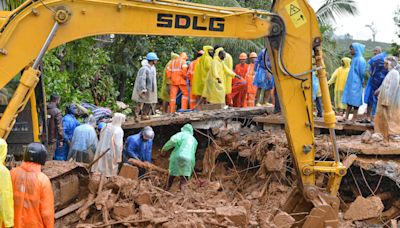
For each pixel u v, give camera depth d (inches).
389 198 387.9
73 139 408.5
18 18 247.0
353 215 359.9
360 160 381.1
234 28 277.4
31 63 253.1
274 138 446.6
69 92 568.7
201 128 507.5
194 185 438.9
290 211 319.0
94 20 256.2
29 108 334.0
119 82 771.4
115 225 310.0
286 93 291.0
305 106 293.3
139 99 547.8
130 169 388.5
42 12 249.1
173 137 418.6
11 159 336.8
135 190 338.0
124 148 435.8
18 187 238.8
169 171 421.7
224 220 307.9
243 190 441.7
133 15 261.4
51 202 245.3
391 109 402.6
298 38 285.7
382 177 390.9
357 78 483.2
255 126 526.3
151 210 314.8
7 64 247.4
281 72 287.7
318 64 288.8
